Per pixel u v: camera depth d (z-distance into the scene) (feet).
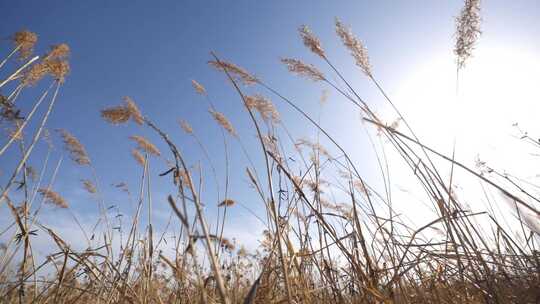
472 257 2.05
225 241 2.84
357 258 2.27
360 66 2.90
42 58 3.03
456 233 2.11
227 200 2.95
